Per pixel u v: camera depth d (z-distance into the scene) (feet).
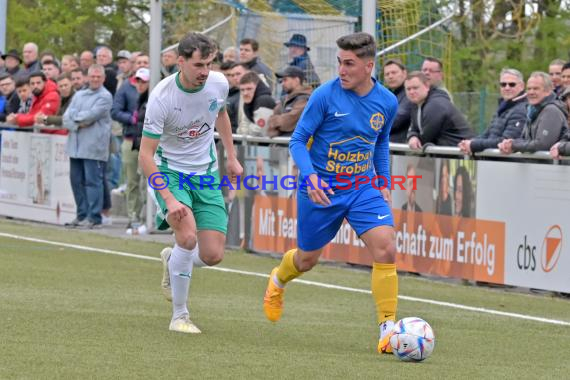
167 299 62.90
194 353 50.03
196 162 57.82
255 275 83.56
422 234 85.20
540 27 171.53
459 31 170.81
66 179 119.55
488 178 79.71
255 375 45.03
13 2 210.18
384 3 121.08
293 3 120.88
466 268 81.61
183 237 56.03
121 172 137.39
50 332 54.24
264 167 97.81
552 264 75.66
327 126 55.06
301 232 56.59
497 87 172.24
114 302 66.69
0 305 63.10
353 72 53.88
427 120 84.99
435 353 53.31
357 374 46.16
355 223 55.16
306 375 45.47
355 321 63.41
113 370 44.88
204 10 130.52
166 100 55.62
